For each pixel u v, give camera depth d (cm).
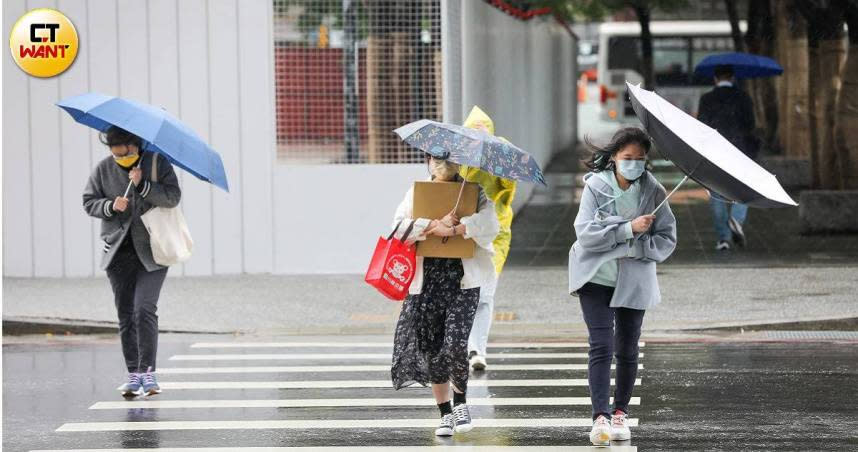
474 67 5262
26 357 3456
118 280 2886
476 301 2408
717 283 4325
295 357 3400
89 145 4747
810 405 2702
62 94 4734
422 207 2380
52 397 2914
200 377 3141
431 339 2433
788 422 2544
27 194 4756
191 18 4706
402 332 2416
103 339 3788
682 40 12862
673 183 8075
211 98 4722
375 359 3362
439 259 2397
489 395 2873
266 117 4716
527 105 7519
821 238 5456
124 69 4725
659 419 2583
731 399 2769
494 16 5928
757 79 9762
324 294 4344
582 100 18362
